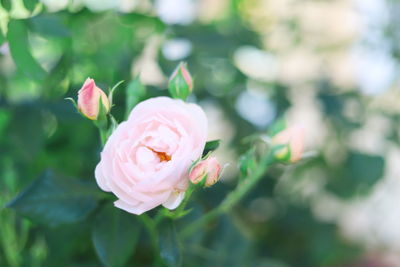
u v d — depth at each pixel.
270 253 0.94
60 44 0.62
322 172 0.96
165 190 0.46
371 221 1.21
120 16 0.63
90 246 0.64
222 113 0.81
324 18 1.00
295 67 1.04
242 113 0.81
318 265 0.97
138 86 0.51
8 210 0.59
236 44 0.74
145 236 0.62
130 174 0.45
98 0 0.63
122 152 0.45
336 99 0.87
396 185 1.17
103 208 0.52
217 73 0.79
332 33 1.01
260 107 0.84
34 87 0.66
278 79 0.92
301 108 0.99
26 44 0.52
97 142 0.63
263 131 0.81
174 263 0.49
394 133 0.95
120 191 0.46
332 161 0.93
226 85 0.81
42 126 0.59
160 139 0.46
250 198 0.87
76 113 0.59
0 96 0.61
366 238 1.21
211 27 0.78
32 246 0.61
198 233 0.61
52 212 0.51
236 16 0.90
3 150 0.61
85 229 0.60
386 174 0.96
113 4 0.63
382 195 1.17
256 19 0.92
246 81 0.79
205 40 0.69
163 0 0.68
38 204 0.51
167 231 0.50
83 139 0.64
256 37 0.83
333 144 0.93
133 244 0.52
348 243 1.12
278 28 0.94
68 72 0.61
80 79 0.64
